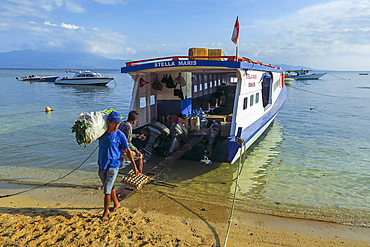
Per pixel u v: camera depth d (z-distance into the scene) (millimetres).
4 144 10766
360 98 29672
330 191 6641
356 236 4684
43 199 5926
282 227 4938
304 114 18781
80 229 4422
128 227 4594
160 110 10016
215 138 8406
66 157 9180
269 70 11305
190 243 4223
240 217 5270
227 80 18750
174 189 6555
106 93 39094
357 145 10820
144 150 8445
